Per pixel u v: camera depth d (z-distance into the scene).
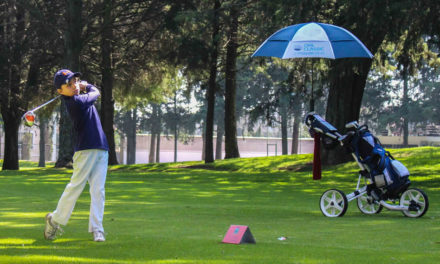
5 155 46.34
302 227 9.71
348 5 24.53
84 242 7.61
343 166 32.78
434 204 15.61
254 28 39.19
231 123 46.22
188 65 41.03
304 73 35.16
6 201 16.00
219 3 41.06
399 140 83.69
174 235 8.48
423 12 25.52
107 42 43.75
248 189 22.31
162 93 51.81
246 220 10.96
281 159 40.50
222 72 48.09
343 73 26.88
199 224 10.16
